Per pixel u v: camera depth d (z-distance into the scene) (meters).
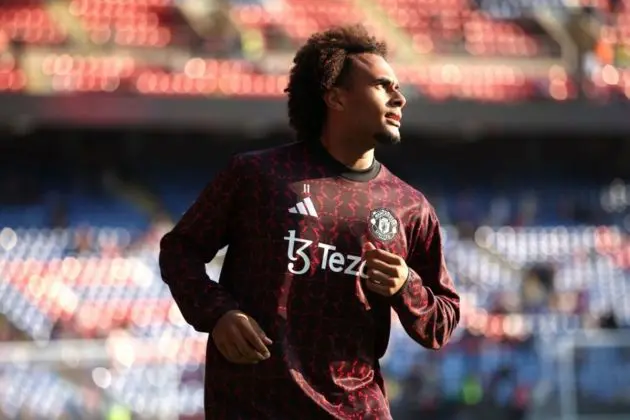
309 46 7.99
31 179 35.62
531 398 24.22
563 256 35.34
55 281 31.47
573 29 38.88
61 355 21.36
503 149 39.19
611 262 35.09
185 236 7.76
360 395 7.54
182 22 37.50
